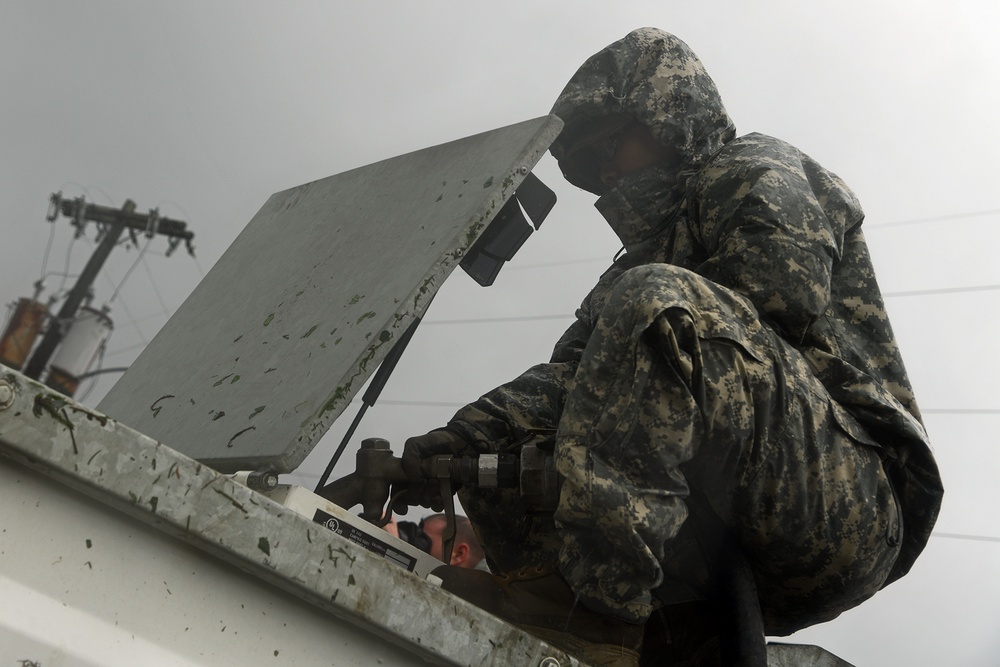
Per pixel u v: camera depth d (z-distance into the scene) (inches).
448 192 64.2
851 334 73.5
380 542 58.2
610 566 56.7
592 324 82.8
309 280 71.1
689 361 57.6
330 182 84.4
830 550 63.7
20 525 38.9
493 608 60.3
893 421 66.4
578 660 49.7
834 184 74.9
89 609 39.7
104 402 84.3
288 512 42.9
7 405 37.6
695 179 74.1
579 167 88.0
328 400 54.0
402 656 46.5
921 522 68.9
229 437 59.7
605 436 57.3
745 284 65.6
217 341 75.7
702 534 64.3
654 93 79.4
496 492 72.7
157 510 40.1
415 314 56.6
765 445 60.8
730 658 59.6
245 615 42.9
